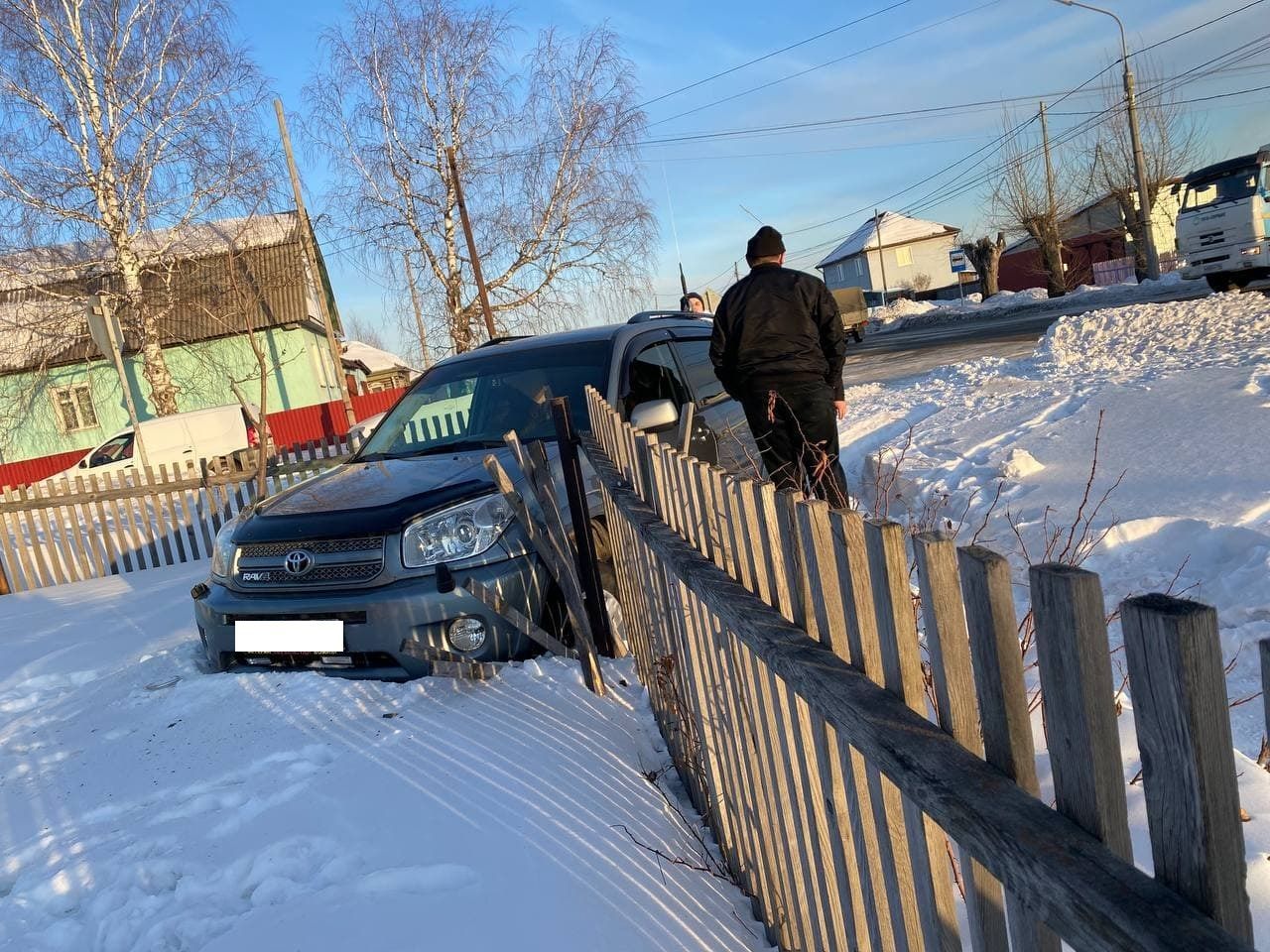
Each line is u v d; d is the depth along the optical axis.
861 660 1.51
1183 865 0.83
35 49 21.06
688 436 4.69
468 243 23.64
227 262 25.27
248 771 3.47
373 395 28.25
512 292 25.61
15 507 10.02
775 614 1.86
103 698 4.63
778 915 2.26
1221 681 0.80
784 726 1.93
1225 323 11.88
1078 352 13.00
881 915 1.59
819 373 5.05
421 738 3.51
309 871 2.75
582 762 3.22
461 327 25.12
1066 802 0.98
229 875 2.77
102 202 22.20
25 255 22.89
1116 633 3.66
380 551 4.17
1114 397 8.42
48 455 26.92
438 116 24.56
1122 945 0.83
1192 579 4.13
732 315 5.10
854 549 1.47
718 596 2.08
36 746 4.13
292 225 27.67
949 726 1.24
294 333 26.81
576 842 2.69
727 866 2.72
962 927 1.98
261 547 4.45
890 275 76.88
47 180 21.77
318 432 25.17
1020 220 44.38
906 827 1.40
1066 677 0.94
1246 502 4.73
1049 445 7.16
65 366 26.98
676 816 2.99
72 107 21.77
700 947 2.26
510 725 3.56
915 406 12.24
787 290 5.00
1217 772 0.79
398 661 4.11
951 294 74.31
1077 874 0.89
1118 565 4.45
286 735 3.74
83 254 23.83
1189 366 9.52
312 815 3.03
